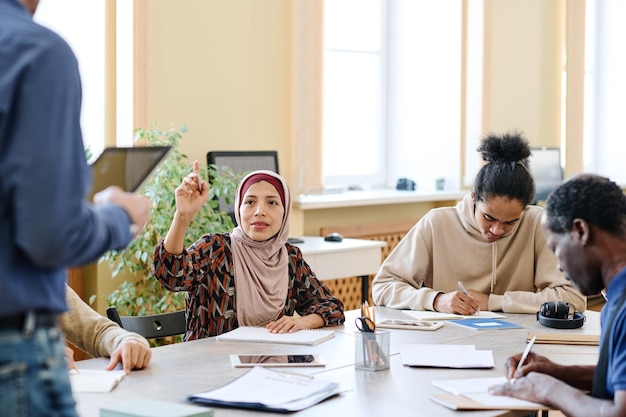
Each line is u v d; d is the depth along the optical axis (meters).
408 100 5.99
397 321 2.68
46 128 1.24
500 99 6.24
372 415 1.73
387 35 6.05
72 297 2.34
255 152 4.49
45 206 1.22
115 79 4.18
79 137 1.29
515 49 6.35
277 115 4.77
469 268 3.04
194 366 2.12
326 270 4.23
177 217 2.41
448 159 5.86
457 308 2.81
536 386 1.82
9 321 1.25
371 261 4.45
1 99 1.22
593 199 1.73
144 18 4.10
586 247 1.74
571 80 6.70
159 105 4.25
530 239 3.03
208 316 2.62
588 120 7.56
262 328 2.56
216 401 1.78
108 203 1.39
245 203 2.69
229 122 4.55
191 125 4.39
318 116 4.88
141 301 3.84
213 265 2.63
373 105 5.97
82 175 1.28
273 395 1.82
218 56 4.48
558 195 1.78
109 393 1.88
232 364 2.14
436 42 5.88
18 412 1.23
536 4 6.50
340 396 1.87
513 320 2.75
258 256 2.69
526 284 3.04
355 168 5.86
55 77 1.25
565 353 2.32
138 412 1.64
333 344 2.40
